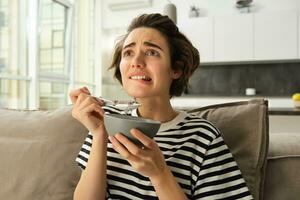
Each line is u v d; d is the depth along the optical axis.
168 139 0.88
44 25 3.91
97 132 0.85
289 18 4.22
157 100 0.90
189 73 0.96
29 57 3.66
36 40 3.67
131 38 0.87
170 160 0.85
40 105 3.86
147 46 0.85
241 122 0.98
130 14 5.32
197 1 4.99
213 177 0.82
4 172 1.04
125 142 0.62
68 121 1.10
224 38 4.52
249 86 4.82
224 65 4.93
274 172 0.95
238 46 4.46
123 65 0.87
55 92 4.30
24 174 1.03
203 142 0.86
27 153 1.05
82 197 0.86
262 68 4.74
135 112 0.96
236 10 4.78
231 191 0.81
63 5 4.40
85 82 5.16
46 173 1.02
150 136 0.64
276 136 1.09
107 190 0.91
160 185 0.71
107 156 0.91
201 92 5.05
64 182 1.01
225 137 0.98
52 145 1.05
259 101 1.00
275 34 4.29
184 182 0.84
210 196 0.81
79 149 1.05
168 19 0.92
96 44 5.42
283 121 2.38
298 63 4.56
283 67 4.64
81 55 5.00
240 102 1.04
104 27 5.45
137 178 0.87
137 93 0.85
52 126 1.10
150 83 0.84
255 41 4.39
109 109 0.99
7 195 1.02
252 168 0.92
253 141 0.94
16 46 3.47
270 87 4.71
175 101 4.79
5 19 3.30
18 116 1.18
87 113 0.82
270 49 4.32
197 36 4.65
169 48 0.88
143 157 0.64
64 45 4.54
